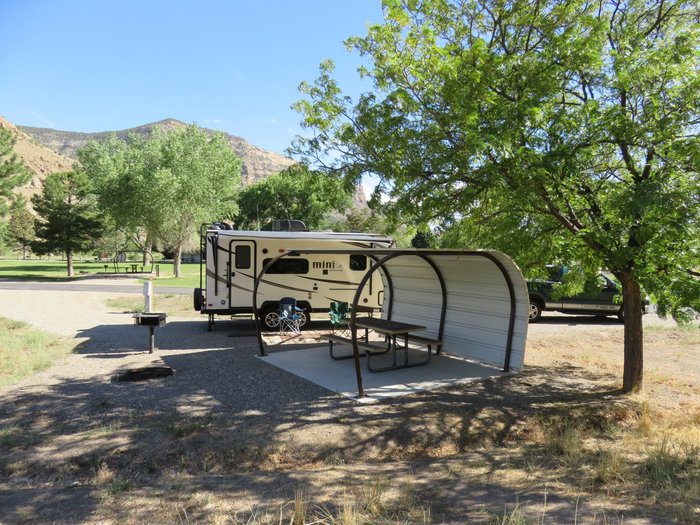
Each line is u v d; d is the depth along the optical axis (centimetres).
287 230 1499
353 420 632
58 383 761
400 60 741
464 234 914
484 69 698
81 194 3672
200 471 517
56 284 2712
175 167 3438
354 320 718
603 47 749
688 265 699
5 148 3656
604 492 436
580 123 702
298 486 457
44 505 412
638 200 619
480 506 400
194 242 4494
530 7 792
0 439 547
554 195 749
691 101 663
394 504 408
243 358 958
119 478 489
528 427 659
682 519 366
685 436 613
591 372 941
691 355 1105
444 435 621
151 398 696
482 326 938
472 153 658
